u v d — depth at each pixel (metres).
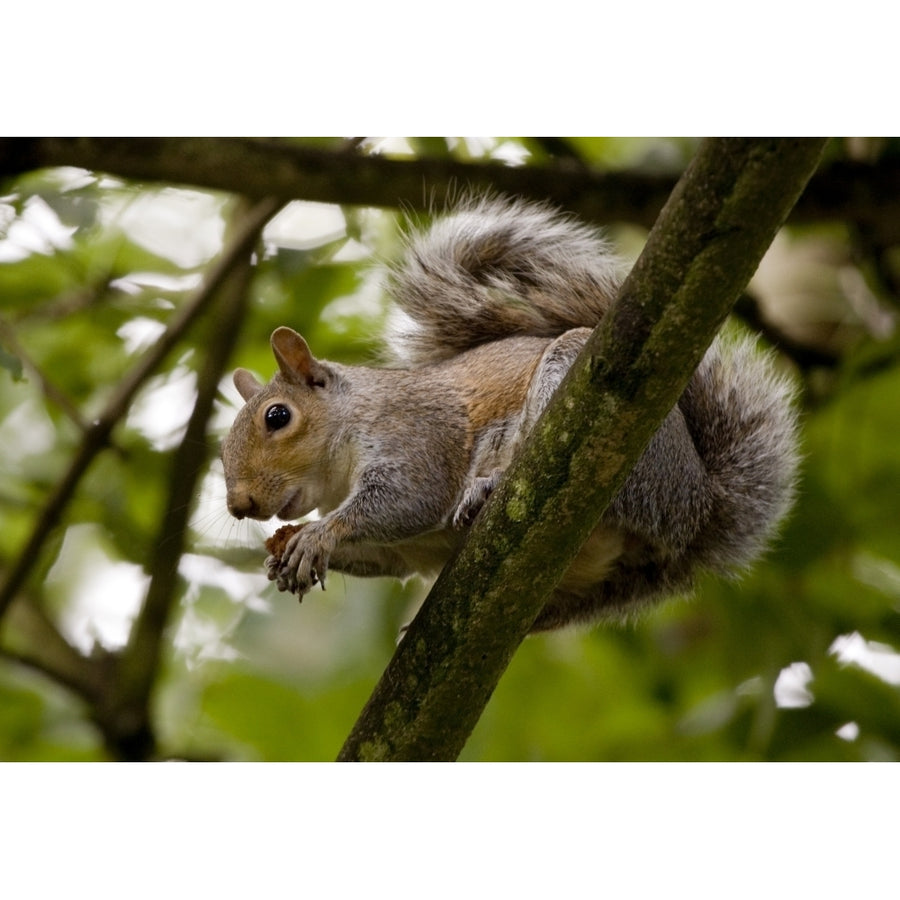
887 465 12.16
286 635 12.52
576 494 6.80
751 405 9.28
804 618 11.66
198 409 11.75
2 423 13.12
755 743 11.38
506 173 10.86
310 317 12.85
